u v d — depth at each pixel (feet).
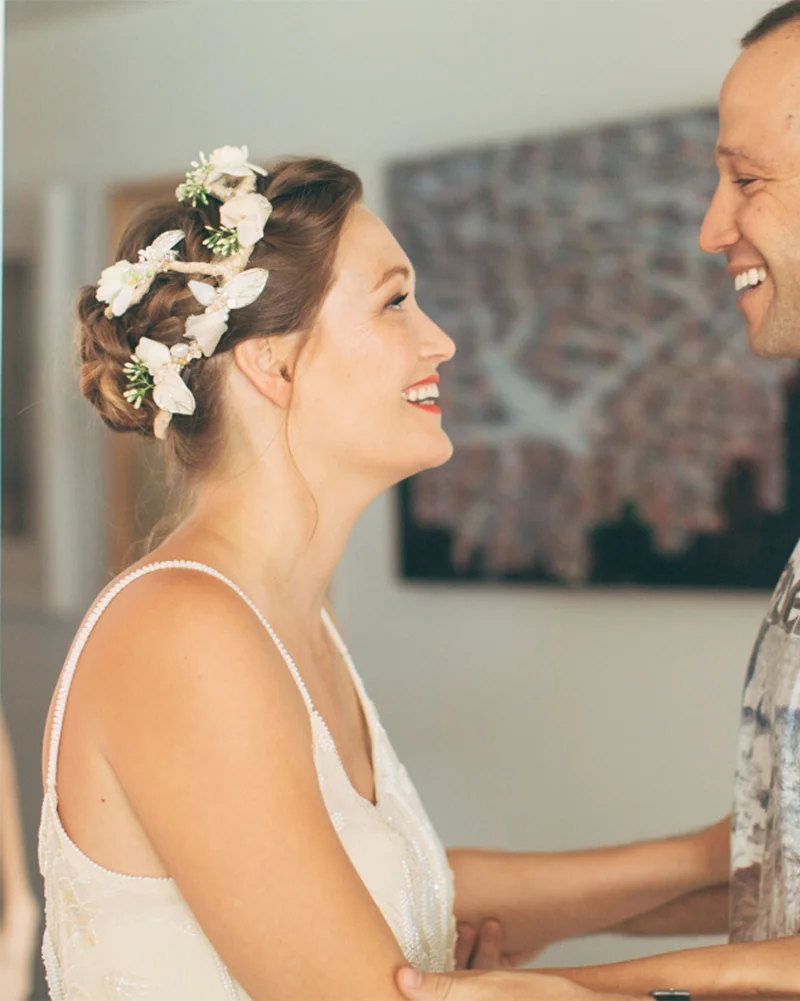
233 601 3.28
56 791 3.44
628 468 8.86
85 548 11.44
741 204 3.85
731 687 8.69
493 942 4.64
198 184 3.96
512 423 9.32
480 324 9.43
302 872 3.05
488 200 9.37
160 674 3.11
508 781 9.63
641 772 9.07
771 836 3.74
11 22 11.84
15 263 11.93
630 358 8.83
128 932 3.34
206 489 3.79
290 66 10.64
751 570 8.41
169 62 11.26
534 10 9.39
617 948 9.16
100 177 11.64
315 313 3.75
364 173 10.28
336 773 3.67
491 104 9.62
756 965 3.37
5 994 5.96
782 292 3.77
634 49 8.97
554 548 9.18
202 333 3.66
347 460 3.87
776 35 3.74
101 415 4.18
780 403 8.28
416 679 10.03
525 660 9.52
